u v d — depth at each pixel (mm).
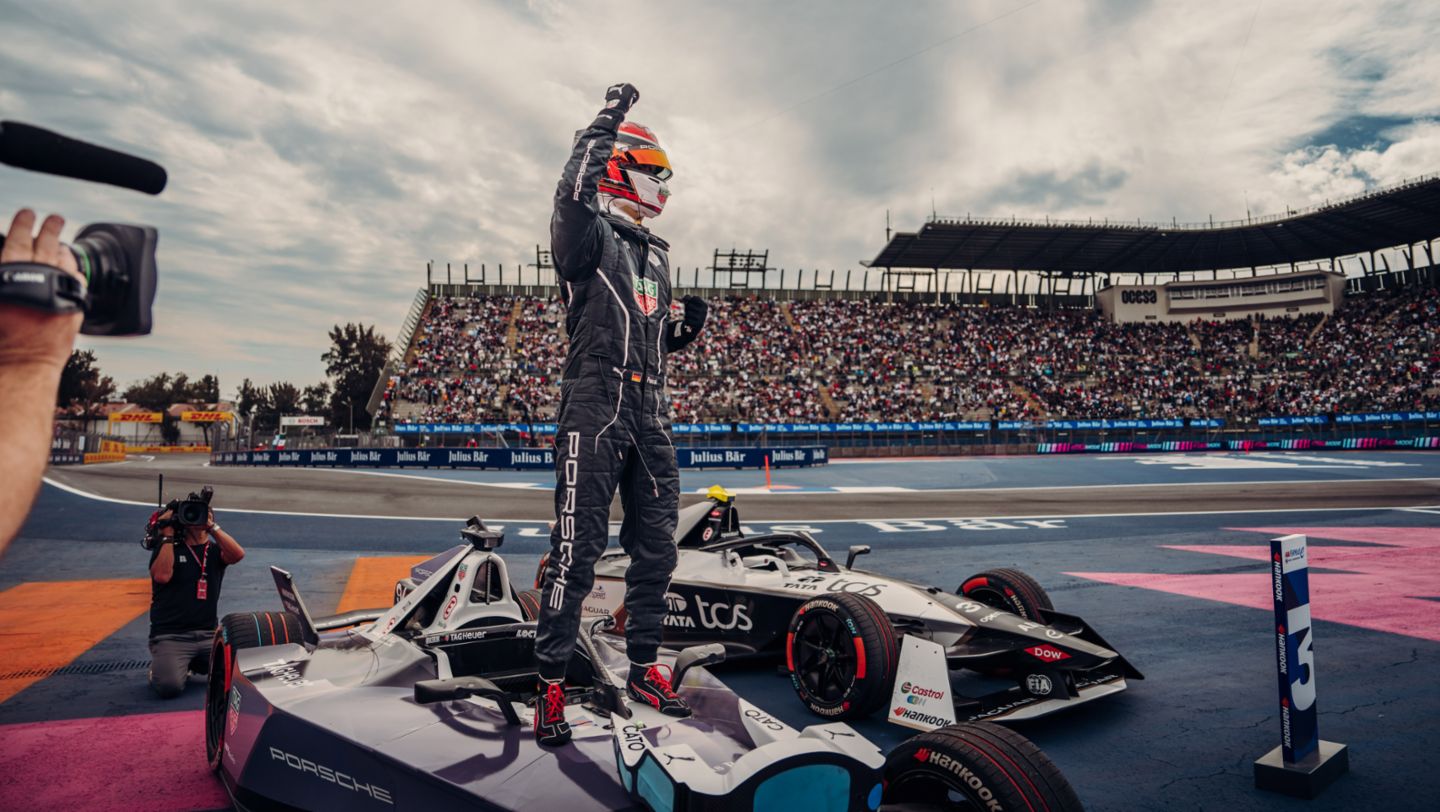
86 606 7668
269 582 8836
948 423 40125
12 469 814
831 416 41781
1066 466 29031
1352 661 5848
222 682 3953
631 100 2328
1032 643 4613
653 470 2613
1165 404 44250
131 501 17125
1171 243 49406
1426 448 33688
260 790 3127
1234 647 6387
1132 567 10102
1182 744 4383
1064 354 48344
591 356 2451
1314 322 48188
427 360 44125
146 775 3904
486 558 3760
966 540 12594
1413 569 9578
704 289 51906
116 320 988
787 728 2467
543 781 2320
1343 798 3666
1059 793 2285
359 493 19875
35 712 4816
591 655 2939
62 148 855
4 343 858
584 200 2219
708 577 6109
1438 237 46156
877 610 4691
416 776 2490
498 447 32531
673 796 2010
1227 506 17141
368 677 3188
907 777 2562
